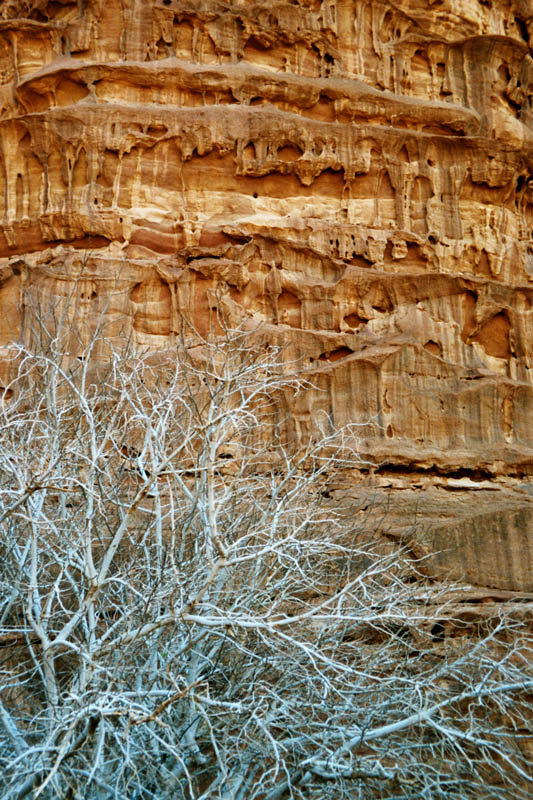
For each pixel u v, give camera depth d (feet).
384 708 29.43
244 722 27.91
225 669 29.96
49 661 27.30
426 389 46.52
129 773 27.02
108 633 27.04
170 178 51.52
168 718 28.50
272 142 52.03
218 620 25.89
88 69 52.95
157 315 48.03
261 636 27.48
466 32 59.67
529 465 45.70
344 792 26.04
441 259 51.93
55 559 29.40
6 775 25.23
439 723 28.40
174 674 28.27
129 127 51.34
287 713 28.02
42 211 50.83
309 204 52.08
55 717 25.49
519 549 38.83
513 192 54.65
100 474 33.06
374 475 44.19
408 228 52.13
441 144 53.62
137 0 55.26
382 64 56.65
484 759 28.19
